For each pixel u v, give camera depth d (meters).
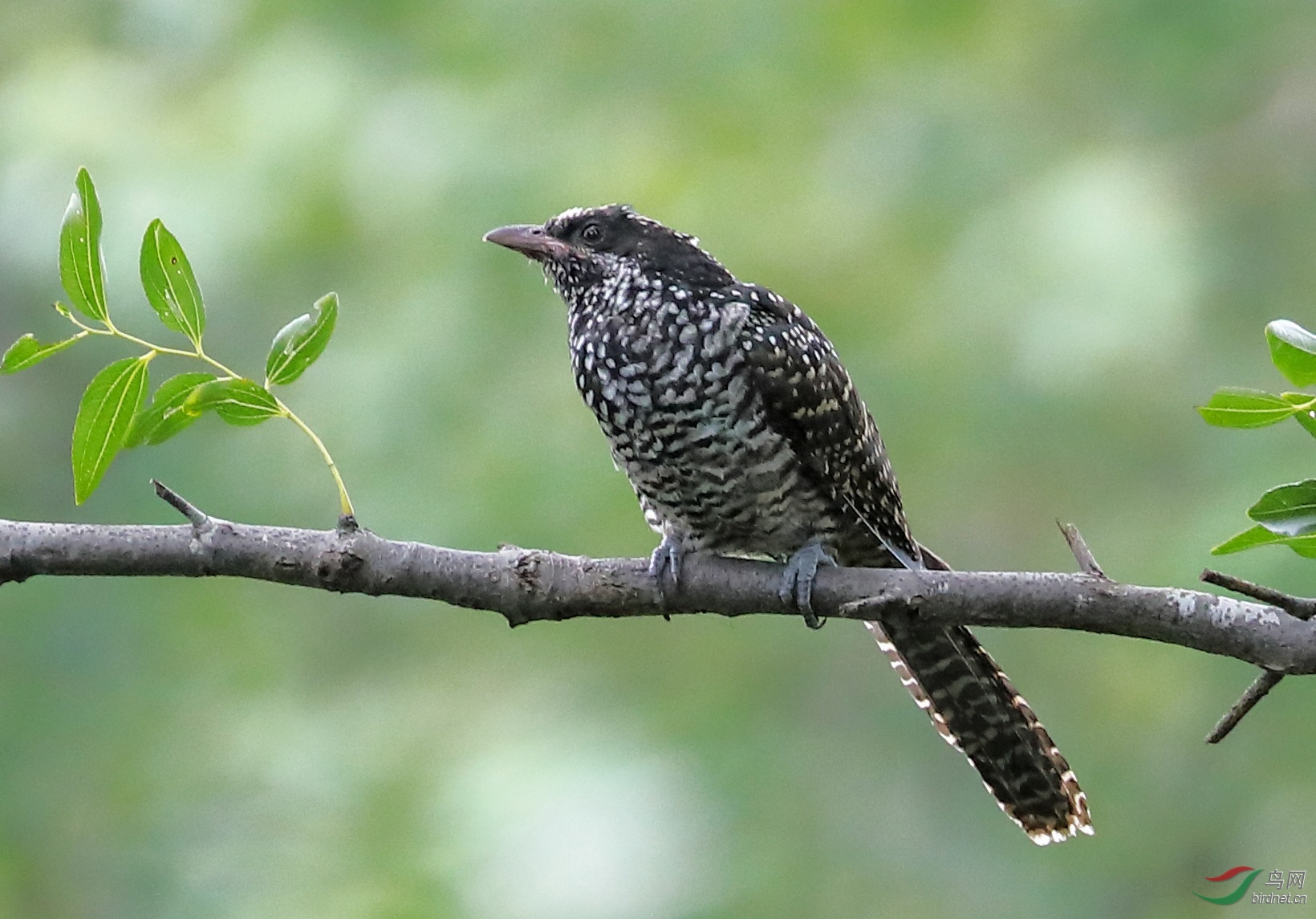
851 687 13.27
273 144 12.85
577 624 13.45
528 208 12.98
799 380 8.01
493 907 11.02
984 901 12.43
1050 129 13.61
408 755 12.62
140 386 5.95
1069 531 6.57
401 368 12.71
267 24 13.57
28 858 11.98
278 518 12.41
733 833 12.04
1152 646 13.02
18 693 12.35
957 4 13.98
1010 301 12.62
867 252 13.22
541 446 12.45
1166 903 12.60
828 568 7.06
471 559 6.59
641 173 13.30
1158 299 12.18
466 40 13.70
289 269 13.18
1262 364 12.69
